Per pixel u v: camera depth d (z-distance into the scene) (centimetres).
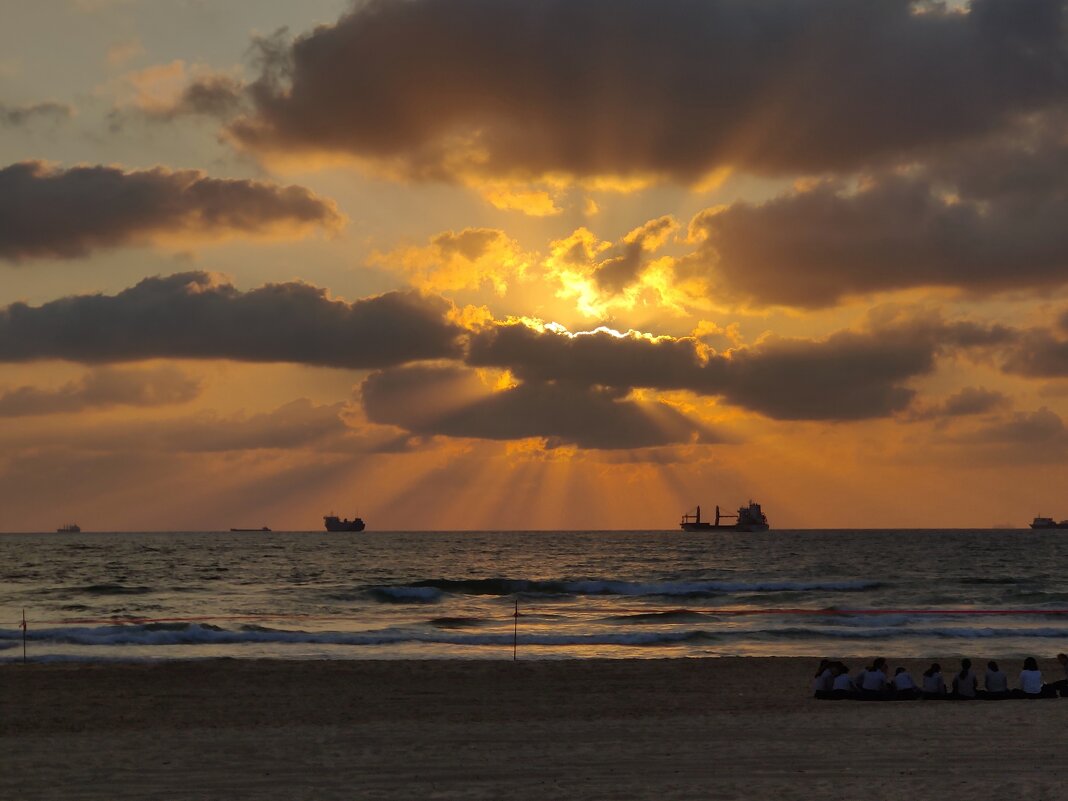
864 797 1862
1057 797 1855
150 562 18312
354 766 2194
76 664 4266
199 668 4131
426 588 9788
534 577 13888
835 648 5322
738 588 10694
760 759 2259
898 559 19350
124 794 1923
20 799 1884
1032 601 8919
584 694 3591
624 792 1927
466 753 2348
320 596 9481
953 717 2933
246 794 1922
